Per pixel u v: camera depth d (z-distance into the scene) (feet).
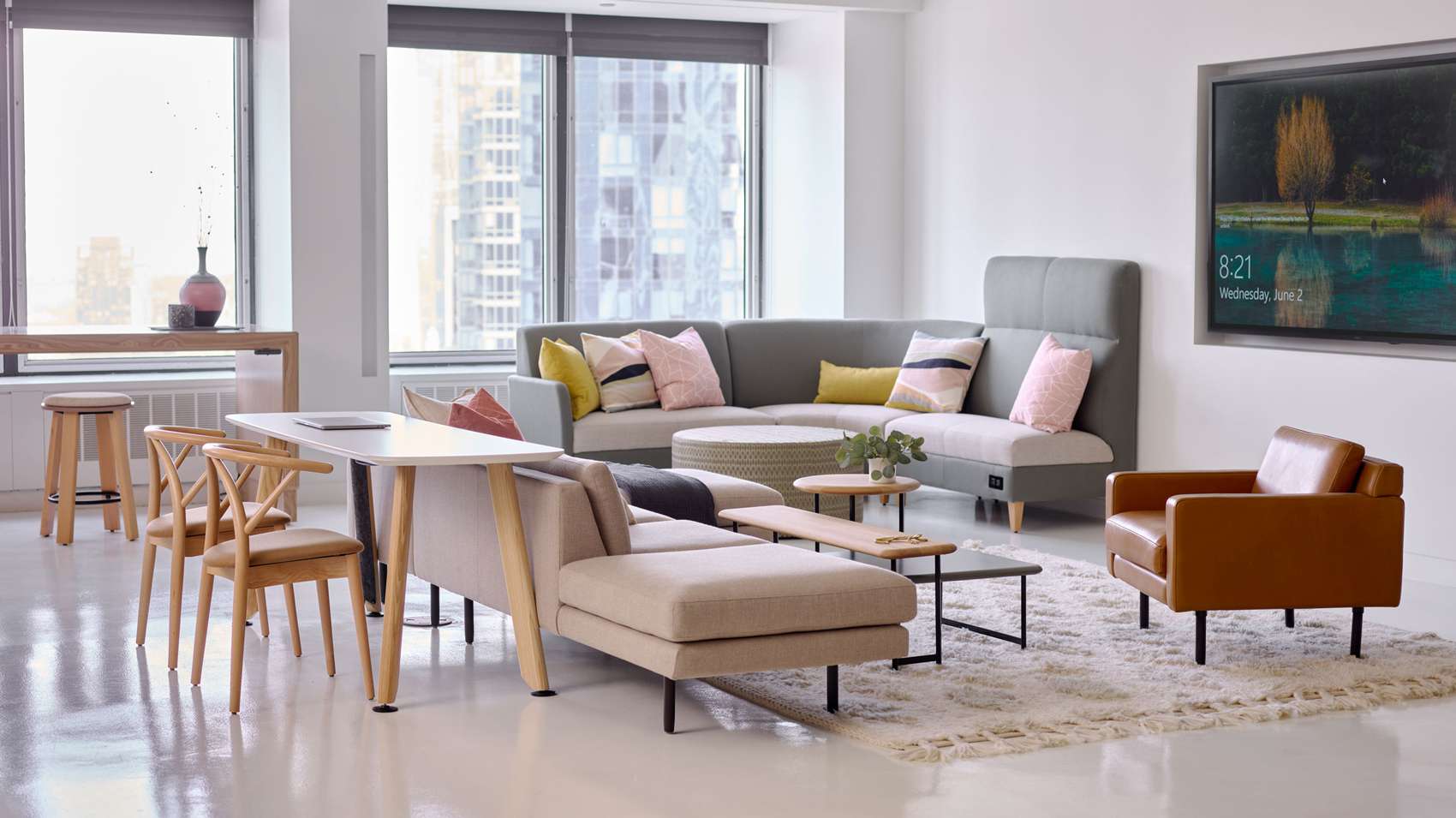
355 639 18.42
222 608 19.83
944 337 30.68
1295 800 13.07
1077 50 28.19
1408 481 22.33
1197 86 25.75
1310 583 17.42
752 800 12.93
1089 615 19.54
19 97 28.91
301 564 15.67
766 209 35.17
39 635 18.39
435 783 13.30
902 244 33.30
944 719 15.07
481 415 19.34
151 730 14.75
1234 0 24.94
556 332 29.60
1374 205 22.70
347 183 28.27
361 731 14.78
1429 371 21.93
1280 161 24.16
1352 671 16.96
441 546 18.13
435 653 17.83
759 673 16.78
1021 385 28.14
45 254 29.48
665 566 15.07
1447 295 21.72
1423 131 21.93
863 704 15.58
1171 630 18.86
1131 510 19.45
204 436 17.35
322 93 27.96
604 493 15.89
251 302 30.94
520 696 16.08
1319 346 23.91
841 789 13.23
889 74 32.86
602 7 32.12
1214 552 17.19
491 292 33.01
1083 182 28.19
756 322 31.37
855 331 31.76
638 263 34.37
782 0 31.45
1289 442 18.94
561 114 33.12
